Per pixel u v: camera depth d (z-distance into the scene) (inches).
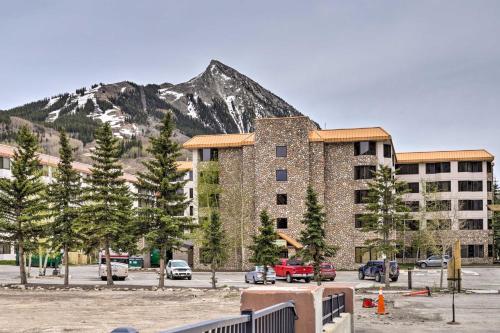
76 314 997.8
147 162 1697.8
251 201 2854.3
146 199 1738.4
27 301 1258.0
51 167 2915.8
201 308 1112.8
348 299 615.5
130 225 1663.4
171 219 1617.9
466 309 1127.0
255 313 293.0
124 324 848.9
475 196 3617.1
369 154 2805.1
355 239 2763.3
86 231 1683.1
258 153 2849.4
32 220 1720.0
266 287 421.4
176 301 1269.7
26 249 1701.5
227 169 2920.8
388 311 1088.2
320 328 416.2
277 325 347.9
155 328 796.6
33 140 1729.8
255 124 2869.1
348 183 2807.6
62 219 1694.1
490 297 1381.6
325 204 2817.4
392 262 1973.4
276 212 2797.7
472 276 2268.7
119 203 1712.6
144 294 1455.5
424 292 1451.8
